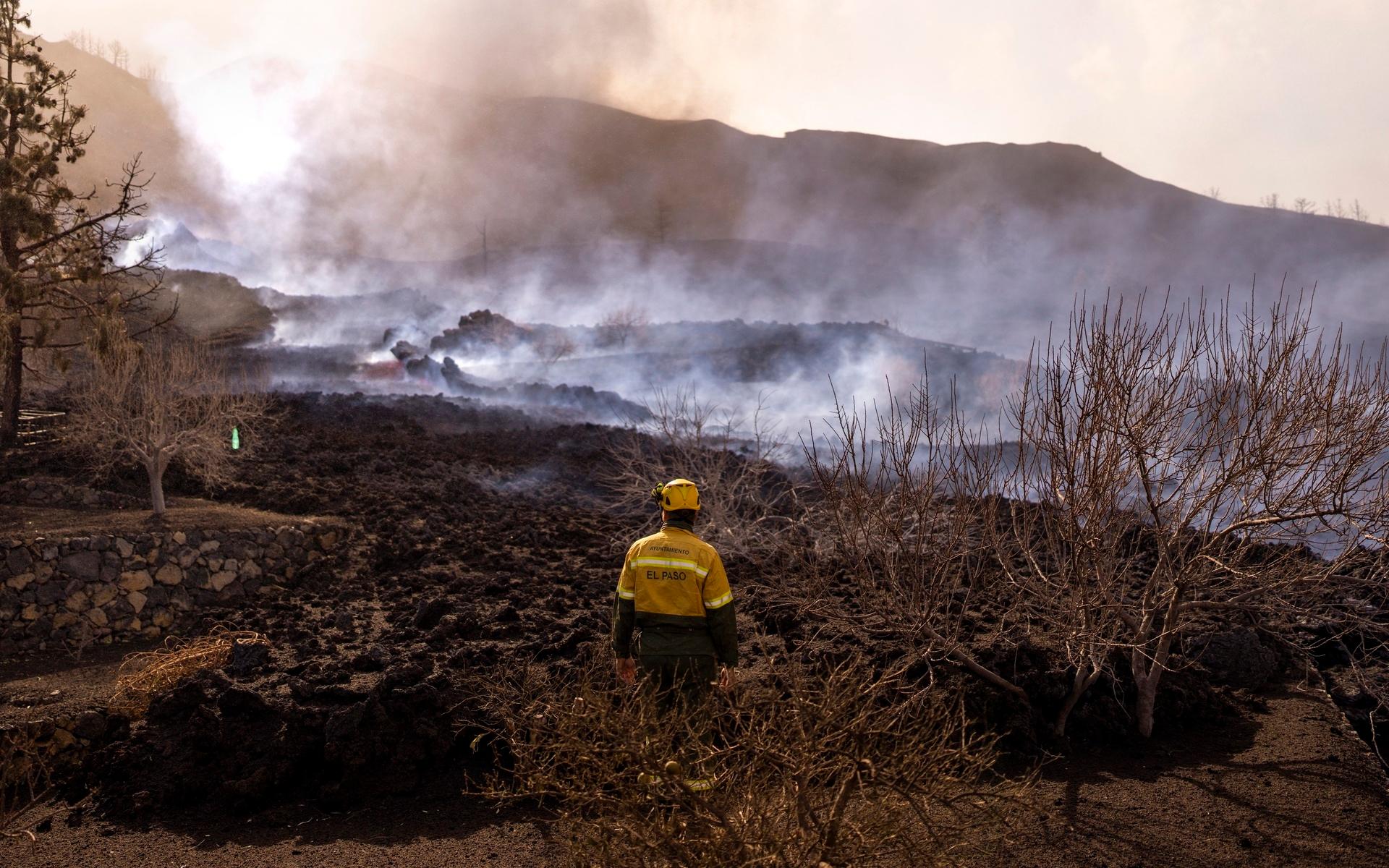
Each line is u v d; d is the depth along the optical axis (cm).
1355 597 677
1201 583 580
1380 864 455
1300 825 494
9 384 1423
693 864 328
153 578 1009
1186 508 581
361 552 1106
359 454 1504
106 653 946
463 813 570
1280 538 572
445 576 996
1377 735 639
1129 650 638
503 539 1132
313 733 617
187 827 577
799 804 337
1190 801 525
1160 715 643
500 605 851
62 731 682
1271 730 628
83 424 1281
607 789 370
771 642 723
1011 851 468
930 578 671
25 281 1381
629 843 339
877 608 616
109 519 1093
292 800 598
